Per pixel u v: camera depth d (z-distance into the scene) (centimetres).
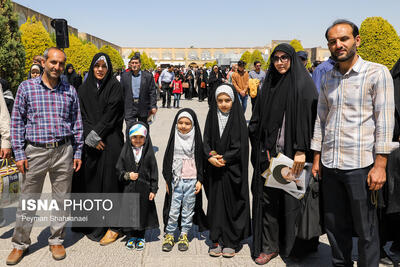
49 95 322
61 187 341
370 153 260
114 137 385
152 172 356
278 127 322
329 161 276
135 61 639
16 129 318
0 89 334
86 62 2395
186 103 1814
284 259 336
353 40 255
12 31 1048
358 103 258
